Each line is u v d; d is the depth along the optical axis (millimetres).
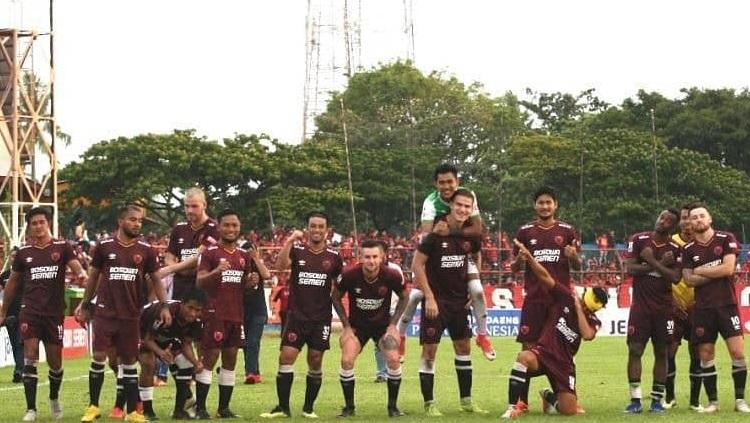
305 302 16328
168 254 18141
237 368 27016
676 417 15750
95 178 62906
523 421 15289
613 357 30688
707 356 16859
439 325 16484
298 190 64812
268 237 59625
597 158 69125
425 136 78500
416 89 81688
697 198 68000
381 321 16625
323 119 81938
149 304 16062
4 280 22984
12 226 44750
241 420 15945
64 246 16312
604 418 15648
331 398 19219
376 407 17750
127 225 15883
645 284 16797
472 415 16391
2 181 46281
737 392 16812
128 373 15984
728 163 78000
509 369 26109
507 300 45406
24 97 46344
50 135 47094
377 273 16312
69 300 33094
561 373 15961
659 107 80625
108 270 15859
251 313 22016
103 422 15664
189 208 17969
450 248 16469
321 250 16359
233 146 65062
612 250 48938
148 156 63219
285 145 66750
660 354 16844
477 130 79500
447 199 16688
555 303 15992
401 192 68125
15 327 23109
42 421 16078
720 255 16625
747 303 44875
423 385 16625
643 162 68438
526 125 88625
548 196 16594
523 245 16531
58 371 16484
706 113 78125
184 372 16188
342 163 67688
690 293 17438
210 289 16109
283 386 16359
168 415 16672
